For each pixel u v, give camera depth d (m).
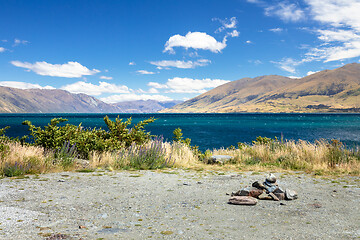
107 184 6.25
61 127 10.01
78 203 4.62
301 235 3.24
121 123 11.13
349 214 4.14
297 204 4.79
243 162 10.88
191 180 7.00
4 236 3.04
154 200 4.98
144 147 10.14
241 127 78.94
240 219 3.93
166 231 3.38
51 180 6.39
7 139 9.65
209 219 3.93
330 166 9.53
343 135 47.41
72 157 9.09
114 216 4.02
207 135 50.53
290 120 136.38
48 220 3.71
